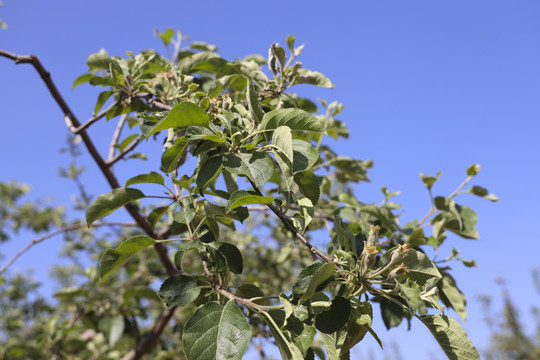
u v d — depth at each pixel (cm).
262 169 60
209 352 54
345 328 59
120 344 159
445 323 58
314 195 66
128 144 107
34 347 137
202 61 94
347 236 63
